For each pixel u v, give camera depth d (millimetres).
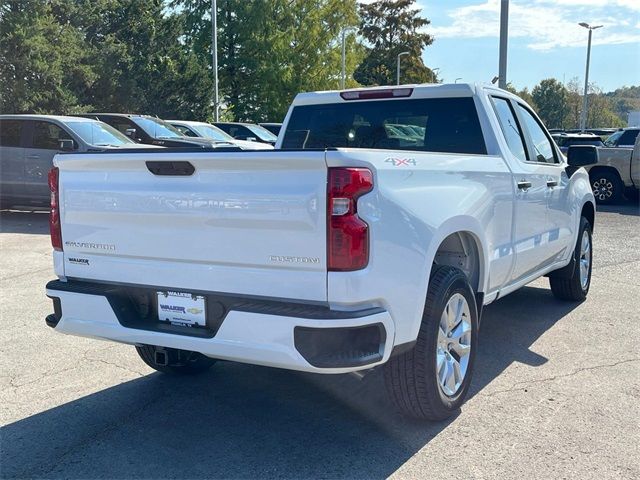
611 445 3727
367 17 79375
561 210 6086
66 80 31719
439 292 3803
